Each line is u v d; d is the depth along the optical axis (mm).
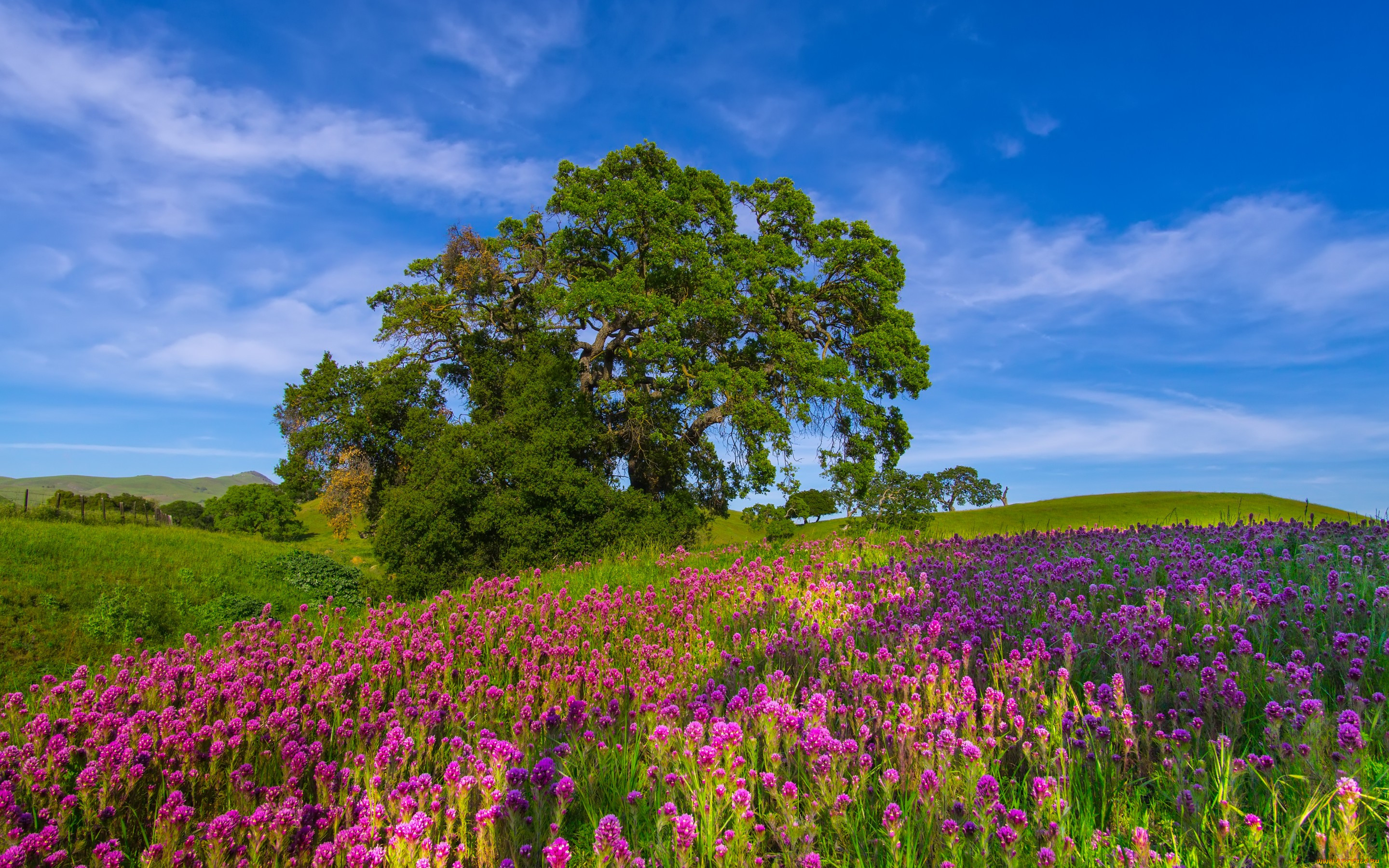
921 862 2875
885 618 6328
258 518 44188
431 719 4766
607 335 27703
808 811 3129
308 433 27578
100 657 13125
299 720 5105
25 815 3453
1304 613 5035
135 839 3646
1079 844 2850
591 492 19188
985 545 11234
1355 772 2979
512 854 2984
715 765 3188
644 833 3352
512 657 6973
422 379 27312
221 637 11367
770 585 9227
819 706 3838
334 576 21344
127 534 23375
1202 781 3137
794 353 24281
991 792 2939
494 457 19781
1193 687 3930
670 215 25297
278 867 3129
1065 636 4613
